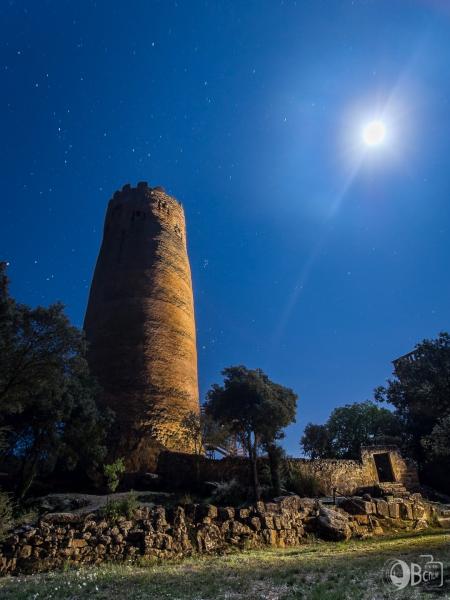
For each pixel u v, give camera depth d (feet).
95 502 65.26
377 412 137.18
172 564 43.45
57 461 83.87
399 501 68.08
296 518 59.31
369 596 25.00
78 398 80.18
